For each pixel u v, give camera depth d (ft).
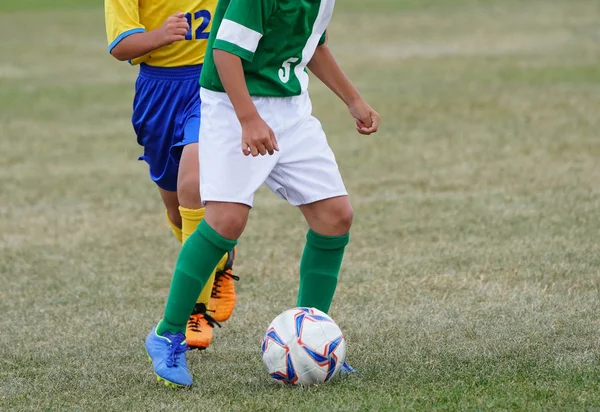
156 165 54.39
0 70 196.34
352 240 74.02
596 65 173.47
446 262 66.13
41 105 155.43
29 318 56.54
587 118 124.47
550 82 157.17
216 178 42.27
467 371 43.09
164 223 83.51
